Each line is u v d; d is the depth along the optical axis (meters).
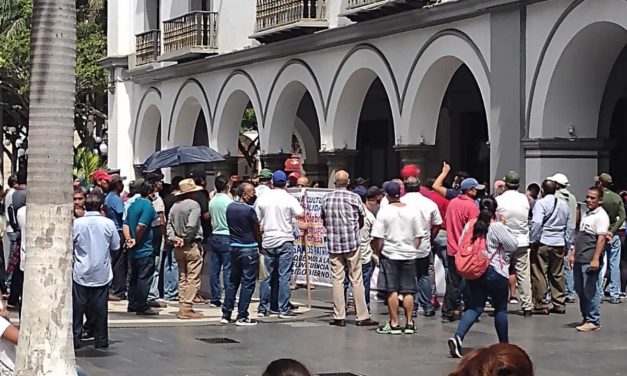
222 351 12.59
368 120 28.97
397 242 13.91
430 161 21.97
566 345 13.06
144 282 15.70
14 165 49.03
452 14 19.39
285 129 25.98
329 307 16.92
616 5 16.28
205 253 17.67
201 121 32.97
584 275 14.14
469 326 12.20
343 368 11.55
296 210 15.62
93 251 12.29
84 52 39.72
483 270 11.86
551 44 17.66
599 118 18.23
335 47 23.25
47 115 8.37
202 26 28.34
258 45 25.98
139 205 15.48
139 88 33.53
